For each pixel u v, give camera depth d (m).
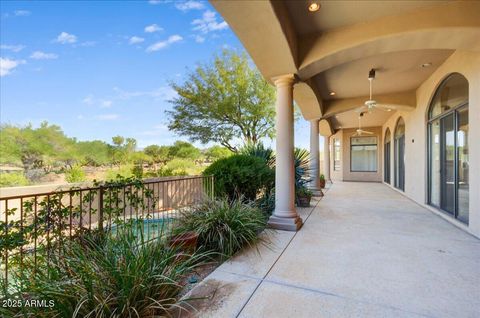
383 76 5.14
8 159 12.09
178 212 3.69
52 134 14.01
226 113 10.42
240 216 3.29
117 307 1.68
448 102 4.66
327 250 3.11
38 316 1.55
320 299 2.06
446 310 1.91
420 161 6.02
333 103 6.88
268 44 3.14
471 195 3.69
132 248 2.08
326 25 3.35
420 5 2.92
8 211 2.16
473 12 2.82
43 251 2.19
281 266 2.67
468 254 2.94
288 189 4.06
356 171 12.77
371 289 2.21
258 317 1.84
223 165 5.20
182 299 1.96
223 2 2.48
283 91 3.98
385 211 5.37
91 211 2.84
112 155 15.64
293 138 4.13
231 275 2.47
